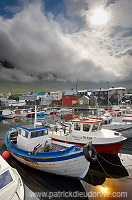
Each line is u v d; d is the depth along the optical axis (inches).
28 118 1332.4
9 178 234.2
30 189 271.4
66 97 2498.8
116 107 1293.1
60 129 519.5
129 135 568.4
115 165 372.2
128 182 300.5
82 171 293.9
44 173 326.3
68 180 304.7
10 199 212.8
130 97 2379.4
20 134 385.7
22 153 343.6
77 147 295.0
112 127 597.9
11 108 1959.9
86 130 424.5
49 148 378.6
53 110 1622.8
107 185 291.0
